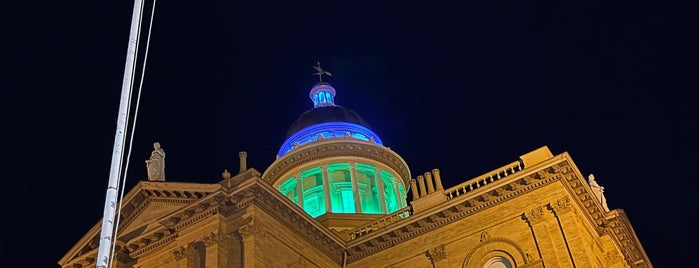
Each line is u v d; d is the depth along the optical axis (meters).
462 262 37.94
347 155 57.25
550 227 36.34
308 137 61.12
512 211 37.88
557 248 35.56
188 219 37.22
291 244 37.75
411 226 40.03
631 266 43.50
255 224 35.62
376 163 58.09
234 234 36.12
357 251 41.22
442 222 39.66
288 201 37.81
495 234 37.78
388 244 40.62
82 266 39.84
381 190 56.78
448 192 41.16
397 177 59.03
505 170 39.62
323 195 55.94
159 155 42.44
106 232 12.58
